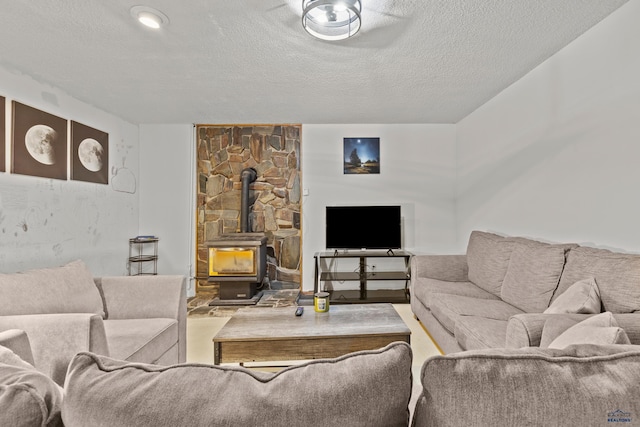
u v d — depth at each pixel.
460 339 2.04
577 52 2.36
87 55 2.57
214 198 4.62
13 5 1.95
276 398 0.55
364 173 4.59
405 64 2.75
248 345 2.04
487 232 3.56
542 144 2.75
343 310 2.52
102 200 3.83
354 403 0.55
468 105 3.83
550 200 2.66
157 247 4.52
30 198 2.89
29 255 2.88
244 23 2.15
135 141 4.45
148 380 0.58
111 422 0.53
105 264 3.87
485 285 2.80
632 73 1.95
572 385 0.55
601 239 2.17
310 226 4.59
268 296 4.34
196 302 4.21
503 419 0.53
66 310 1.95
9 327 1.50
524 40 2.38
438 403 0.57
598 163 2.19
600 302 1.65
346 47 2.46
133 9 1.99
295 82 3.12
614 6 2.00
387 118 4.34
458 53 2.57
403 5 1.96
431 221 4.60
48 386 0.62
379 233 4.33
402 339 2.08
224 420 0.52
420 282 3.14
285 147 4.61
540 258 2.21
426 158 4.60
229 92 3.38
